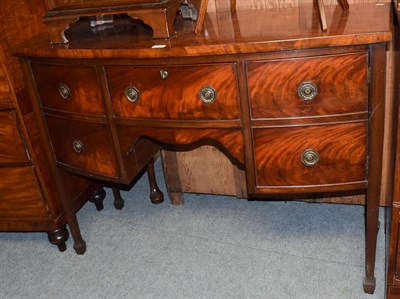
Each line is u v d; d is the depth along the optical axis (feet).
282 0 5.46
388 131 5.66
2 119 5.74
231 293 5.51
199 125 4.70
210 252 6.17
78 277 6.06
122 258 6.27
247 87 4.38
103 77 4.84
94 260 6.30
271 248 6.09
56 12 4.97
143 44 4.60
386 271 5.14
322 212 6.61
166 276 5.88
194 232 6.57
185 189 7.11
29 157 5.92
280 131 4.51
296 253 5.95
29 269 6.30
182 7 5.31
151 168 7.08
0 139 5.86
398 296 4.84
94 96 5.01
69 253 6.49
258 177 4.80
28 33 5.83
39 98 5.46
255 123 4.52
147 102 4.78
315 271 5.65
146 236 6.62
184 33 4.84
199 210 7.00
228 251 6.14
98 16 5.65
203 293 5.56
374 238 4.92
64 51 4.81
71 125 5.38
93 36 5.22
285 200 6.89
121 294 5.71
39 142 5.95
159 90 4.67
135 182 7.95
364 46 4.03
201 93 4.52
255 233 6.39
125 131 5.09
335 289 5.37
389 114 5.54
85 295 5.76
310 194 6.57
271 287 5.51
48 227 6.32
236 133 4.65
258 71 4.29
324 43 4.01
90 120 5.18
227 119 4.58
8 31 5.48
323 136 4.46
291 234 6.28
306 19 4.70
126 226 6.88
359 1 5.16
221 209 6.95
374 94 4.18
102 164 5.42
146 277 5.90
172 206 7.18
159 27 4.66
